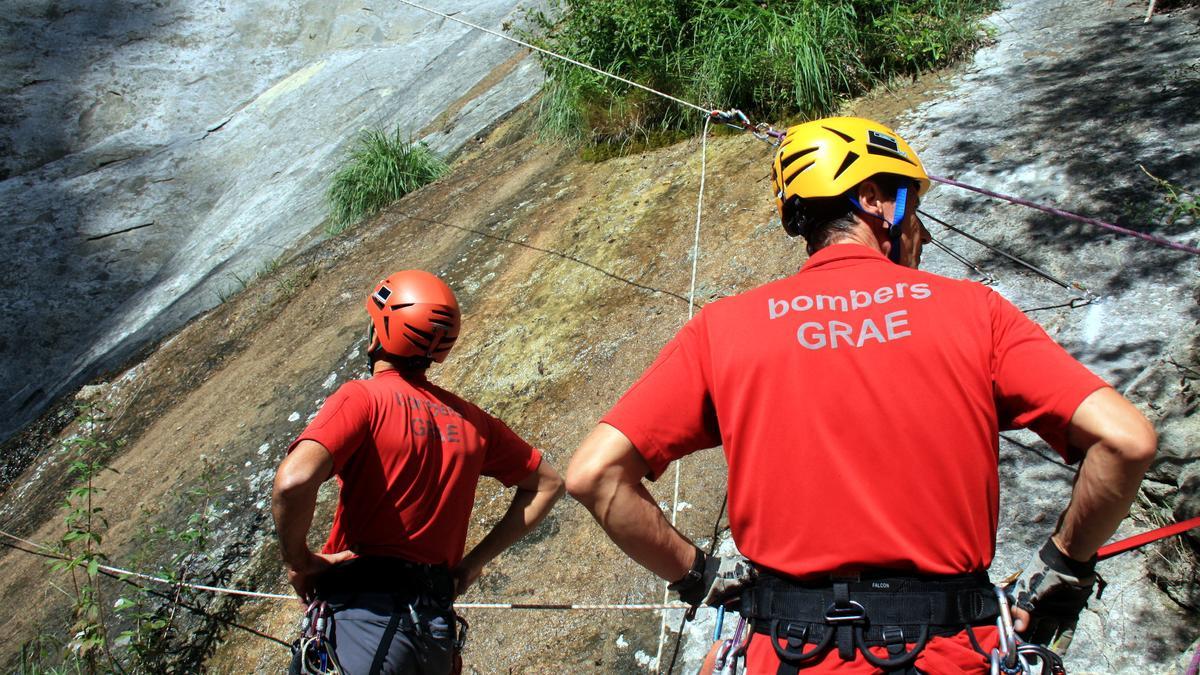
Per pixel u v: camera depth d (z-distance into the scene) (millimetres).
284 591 4699
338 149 11367
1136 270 3936
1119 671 2732
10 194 12414
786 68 6121
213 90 13492
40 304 10984
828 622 1688
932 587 1683
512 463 3195
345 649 2793
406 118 11164
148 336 9461
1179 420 3025
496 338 5578
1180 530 2182
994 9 6617
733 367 1824
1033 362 1697
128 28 14289
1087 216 4328
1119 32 5801
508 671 3668
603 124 7039
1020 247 4320
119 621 5051
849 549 1699
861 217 2008
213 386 6930
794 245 5023
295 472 2682
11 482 7684
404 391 2990
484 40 11875
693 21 6629
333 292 7254
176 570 5098
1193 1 5828
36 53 13891
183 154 12672
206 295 9562
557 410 4820
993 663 1659
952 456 1704
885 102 5977
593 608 3539
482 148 9102
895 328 1770
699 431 1881
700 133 6578
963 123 5395
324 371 6262
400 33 13391
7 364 10422
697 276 5199
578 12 7188
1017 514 3219
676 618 3510
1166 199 4211
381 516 2879
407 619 2838
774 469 1766
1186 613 2773
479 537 4305
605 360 4961
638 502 1837
